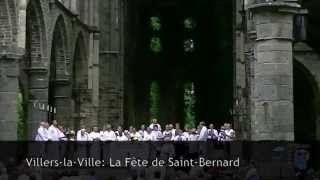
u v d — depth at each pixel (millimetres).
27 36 55281
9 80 47344
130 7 97812
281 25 33656
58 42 62844
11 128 47250
